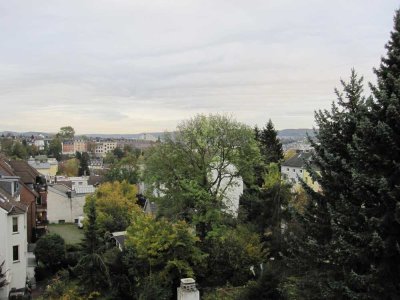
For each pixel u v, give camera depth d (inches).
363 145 498.6
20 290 1285.7
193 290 724.7
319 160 572.1
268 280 751.1
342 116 568.1
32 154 6638.8
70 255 1547.7
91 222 991.6
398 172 479.8
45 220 2341.3
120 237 1453.0
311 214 597.3
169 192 1299.2
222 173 1341.0
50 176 3897.6
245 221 1326.3
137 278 936.9
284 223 1246.3
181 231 975.6
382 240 454.0
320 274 540.4
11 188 1560.0
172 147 1323.8
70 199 2709.2
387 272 470.9
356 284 482.9
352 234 485.4
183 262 965.8
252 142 1333.7
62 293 1053.8
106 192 1988.2
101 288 922.1
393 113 484.4
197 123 1344.7
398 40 527.5
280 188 1246.3
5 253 1263.5
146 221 1034.7
